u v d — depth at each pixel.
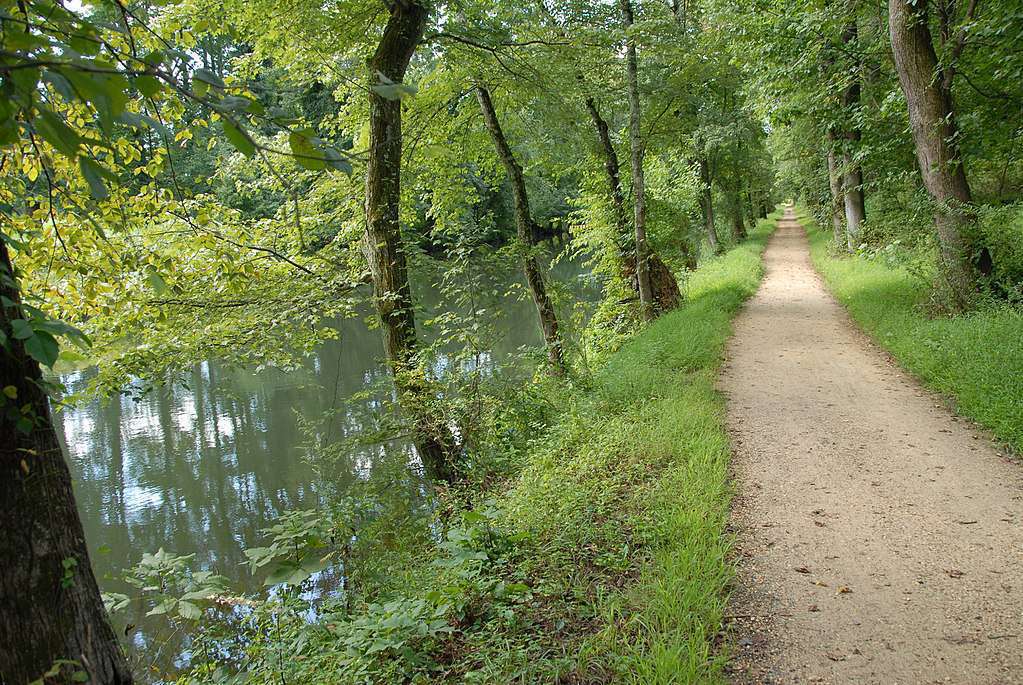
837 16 14.37
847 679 3.69
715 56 16.70
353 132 12.48
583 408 9.20
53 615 2.68
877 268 18.73
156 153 4.62
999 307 10.61
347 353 24.80
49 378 2.74
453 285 9.73
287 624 5.26
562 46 11.13
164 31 4.95
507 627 4.27
